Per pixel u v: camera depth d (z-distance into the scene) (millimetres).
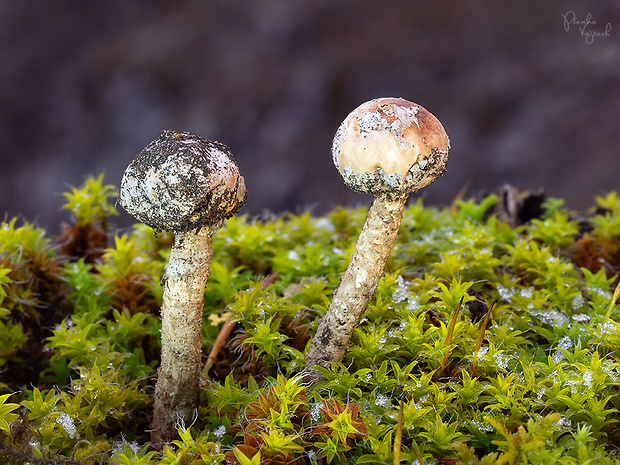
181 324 81
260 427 79
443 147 79
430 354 86
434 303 94
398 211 80
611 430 82
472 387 82
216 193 78
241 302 93
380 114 78
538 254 105
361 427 78
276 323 91
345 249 114
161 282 82
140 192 78
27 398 95
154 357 100
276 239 116
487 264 103
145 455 81
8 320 100
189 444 79
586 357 87
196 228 79
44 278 106
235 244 113
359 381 84
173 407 84
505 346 89
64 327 94
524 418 81
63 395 86
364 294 82
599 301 98
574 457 77
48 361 100
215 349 95
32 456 78
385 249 81
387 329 92
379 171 77
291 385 80
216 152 79
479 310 94
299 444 79
